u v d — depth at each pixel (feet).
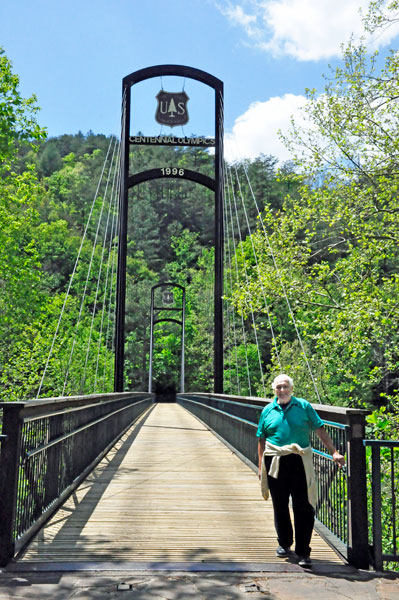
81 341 146.92
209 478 28.60
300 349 116.06
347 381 82.23
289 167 179.22
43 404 17.28
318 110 47.24
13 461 14.71
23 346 87.35
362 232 47.93
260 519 20.24
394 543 14.48
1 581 13.12
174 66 88.33
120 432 52.39
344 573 14.08
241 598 12.22
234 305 57.11
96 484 26.40
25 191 74.18
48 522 19.02
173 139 87.15
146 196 389.39
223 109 88.33
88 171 426.92
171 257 369.91
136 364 276.00
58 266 236.43
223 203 85.25
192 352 276.62
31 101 63.00
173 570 14.06
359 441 14.92
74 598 12.07
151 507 21.80
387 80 44.98
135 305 283.18
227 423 44.55
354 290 47.78
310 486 14.80
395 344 44.65
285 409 15.51
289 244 53.01
